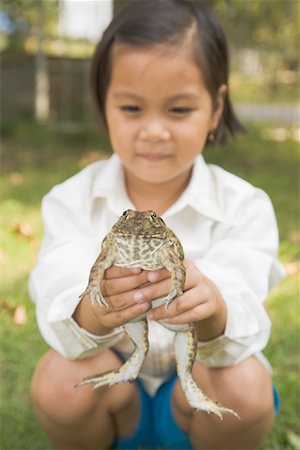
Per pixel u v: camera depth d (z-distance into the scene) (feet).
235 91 14.58
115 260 3.13
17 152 9.80
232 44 12.74
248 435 3.71
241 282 3.69
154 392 3.93
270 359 4.43
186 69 3.72
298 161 10.00
